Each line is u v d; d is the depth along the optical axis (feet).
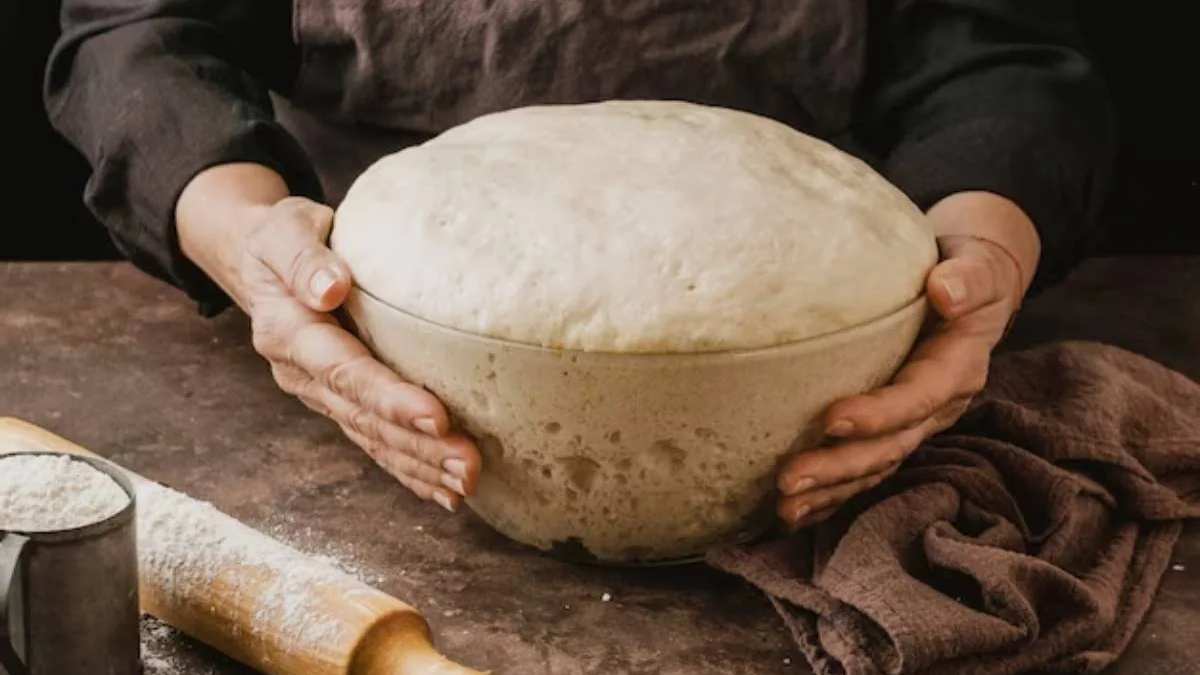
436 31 4.34
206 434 4.05
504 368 3.34
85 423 4.07
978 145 4.21
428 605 3.52
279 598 3.27
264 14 4.54
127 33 4.35
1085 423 3.85
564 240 3.38
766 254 3.37
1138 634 3.51
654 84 4.37
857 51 4.37
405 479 3.62
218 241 4.02
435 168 3.58
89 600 3.12
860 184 3.63
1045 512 3.71
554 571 3.63
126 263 4.83
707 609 3.54
